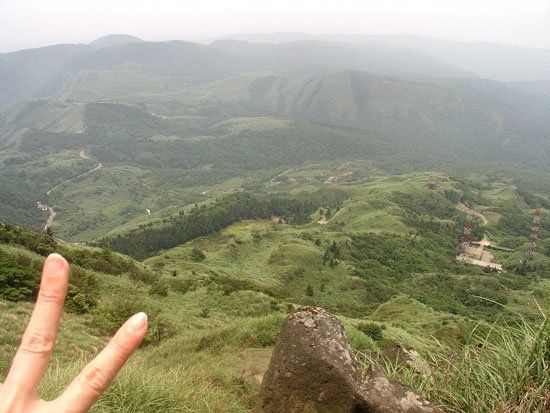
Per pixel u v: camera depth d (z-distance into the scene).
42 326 1.47
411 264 118.50
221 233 151.75
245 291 43.28
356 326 23.59
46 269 1.51
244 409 8.53
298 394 3.31
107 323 22.17
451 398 3.80
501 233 165.25
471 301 92.31
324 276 102.12
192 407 6.69
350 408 3.15
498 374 3.69
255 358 13.69
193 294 41.59
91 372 1.43
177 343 16.53
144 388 6.19
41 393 5.58
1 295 21.78
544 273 120.00
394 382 3.32
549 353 3.61
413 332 45.34
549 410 3.30
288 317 3.79
